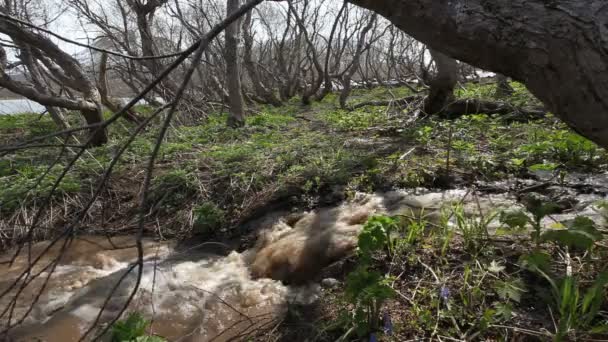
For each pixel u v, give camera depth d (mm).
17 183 5211
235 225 4293
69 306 3131
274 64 18938
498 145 5297
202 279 3439
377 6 1829
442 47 1764
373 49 19734
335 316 2574
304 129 7820
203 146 6652
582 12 1439
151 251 4023
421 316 2291
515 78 1706
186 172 5285
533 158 4777
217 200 4695
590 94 1477
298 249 3461
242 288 3234
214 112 10508
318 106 12570
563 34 1469
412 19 1753
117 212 4781
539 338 2070
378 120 7609
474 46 1666
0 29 5965
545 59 1526
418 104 8148
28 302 3197
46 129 9141
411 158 5062
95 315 3016
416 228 3037
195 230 4312
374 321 2312
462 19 1631
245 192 4699
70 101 6348
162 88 9039
